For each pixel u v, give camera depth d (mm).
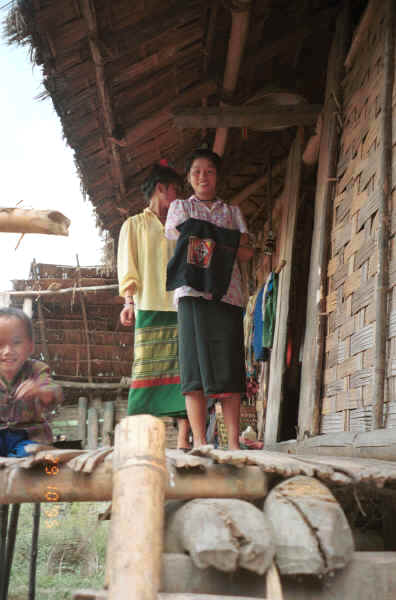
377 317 3252
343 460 2416
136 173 6848
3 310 2389
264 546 1585
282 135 7398
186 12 5023
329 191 4676
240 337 3361
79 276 10859
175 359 3803
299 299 6969
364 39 4367
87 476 1947
